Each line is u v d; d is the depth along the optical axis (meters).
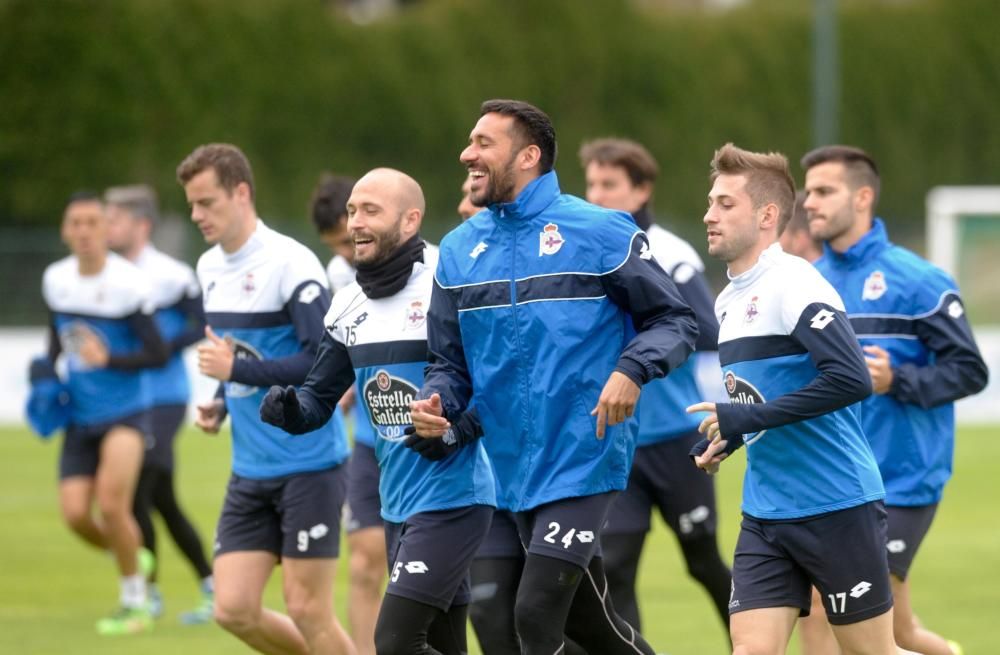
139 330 32.38
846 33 123.00
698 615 31.80
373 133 112.62
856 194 23.72
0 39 102.69
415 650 19.61
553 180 19.59
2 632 30.75
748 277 19.03
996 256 78.25
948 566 38.25
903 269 23.47
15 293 88.00
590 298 19.12
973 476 56.22
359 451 26.16
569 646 22.91
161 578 38.66
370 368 20.78
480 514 20.19
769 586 18.95
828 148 24.05
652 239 26.62
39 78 103.06
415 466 20.30
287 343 23.73
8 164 102.69
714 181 19.34
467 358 19.83
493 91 115.88
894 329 23.44
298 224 100.69
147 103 104.69
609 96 117.88
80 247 32.41
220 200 23.48
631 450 19.59
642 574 37.31
